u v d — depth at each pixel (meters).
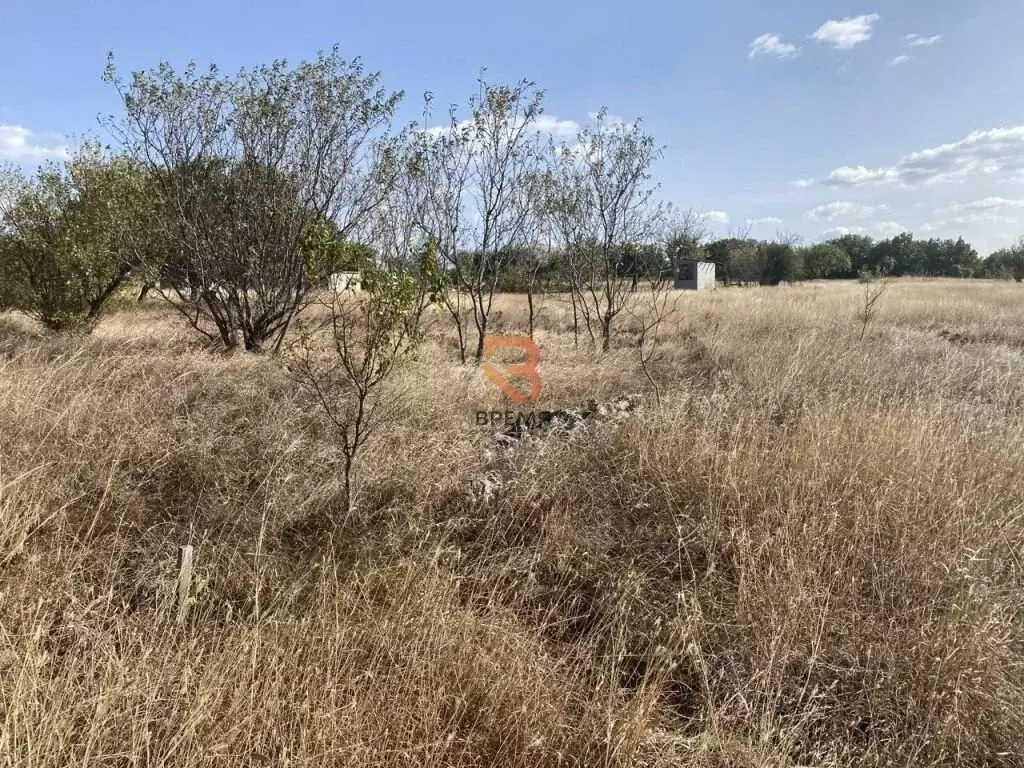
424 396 5.26
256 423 4.61
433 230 8.34
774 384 5.70
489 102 8.44
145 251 8.27
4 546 2.82
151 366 6.03
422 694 2.11
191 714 1.90
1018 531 3.16
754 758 2.03
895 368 6.84
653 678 2.47
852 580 2.80
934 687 2.28
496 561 3.15
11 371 5.04
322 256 3.14
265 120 7.43
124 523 3.25
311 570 2.92
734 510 3.39
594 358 8.05
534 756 2.02
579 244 9.68
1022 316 13.46
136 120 7.40
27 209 9.02
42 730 1.80
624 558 3.22
